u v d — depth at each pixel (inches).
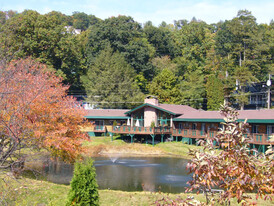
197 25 3558.1
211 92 2721.5
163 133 1908.2
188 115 1910.7
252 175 292.4
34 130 581.6
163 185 920.3
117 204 643.5
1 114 509.0
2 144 534.6
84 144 1796.3
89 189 507.8
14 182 701.3
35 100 653.9
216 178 303.6
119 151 1697.8
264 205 597.9
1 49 557.9
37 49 2309.3
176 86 2714.1
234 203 597.0
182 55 3575.3
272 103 2994.6
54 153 793.6
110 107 2600.9
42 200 626.5
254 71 2994.6
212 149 308.3
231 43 3073.3
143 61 3036.4
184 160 1443.2
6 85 524.1
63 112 825.5
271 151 302.4
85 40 3467.0
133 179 1003.3
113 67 2672.2
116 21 3186.5
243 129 305.1
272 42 3046.3
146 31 3636.8
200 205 301.7
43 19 2367.1
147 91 2999.5
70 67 2600.9
